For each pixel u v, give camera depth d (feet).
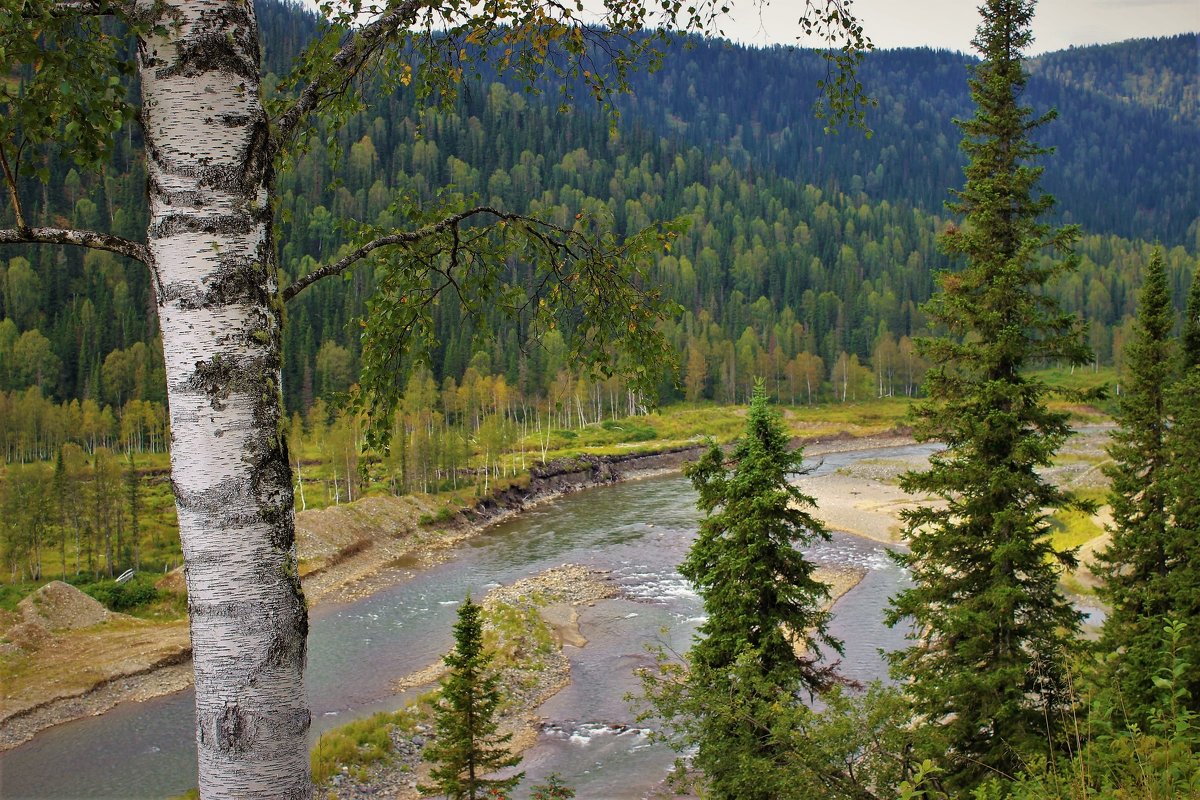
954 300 45.85
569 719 90.17
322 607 138.72
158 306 11.71
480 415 340.39
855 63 19.62
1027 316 43.70
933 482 46.03
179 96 11.57
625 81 19.42
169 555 188.03
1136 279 622.95
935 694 43.50
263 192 12.23
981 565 46.44
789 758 30.76
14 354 350.43
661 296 20.52
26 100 11.51
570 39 18.29
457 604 138.51
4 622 120.88
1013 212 46.47
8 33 11.00
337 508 187.93
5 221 407.23
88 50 11.76
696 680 39.50
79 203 464.65
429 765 78.43
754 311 555.28
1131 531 61.98
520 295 20.43
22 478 191.21
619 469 303.27
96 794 76.28
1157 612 57.11
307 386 349.20
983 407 45.16
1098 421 360.48
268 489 11.62
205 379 11.35
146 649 115.75
